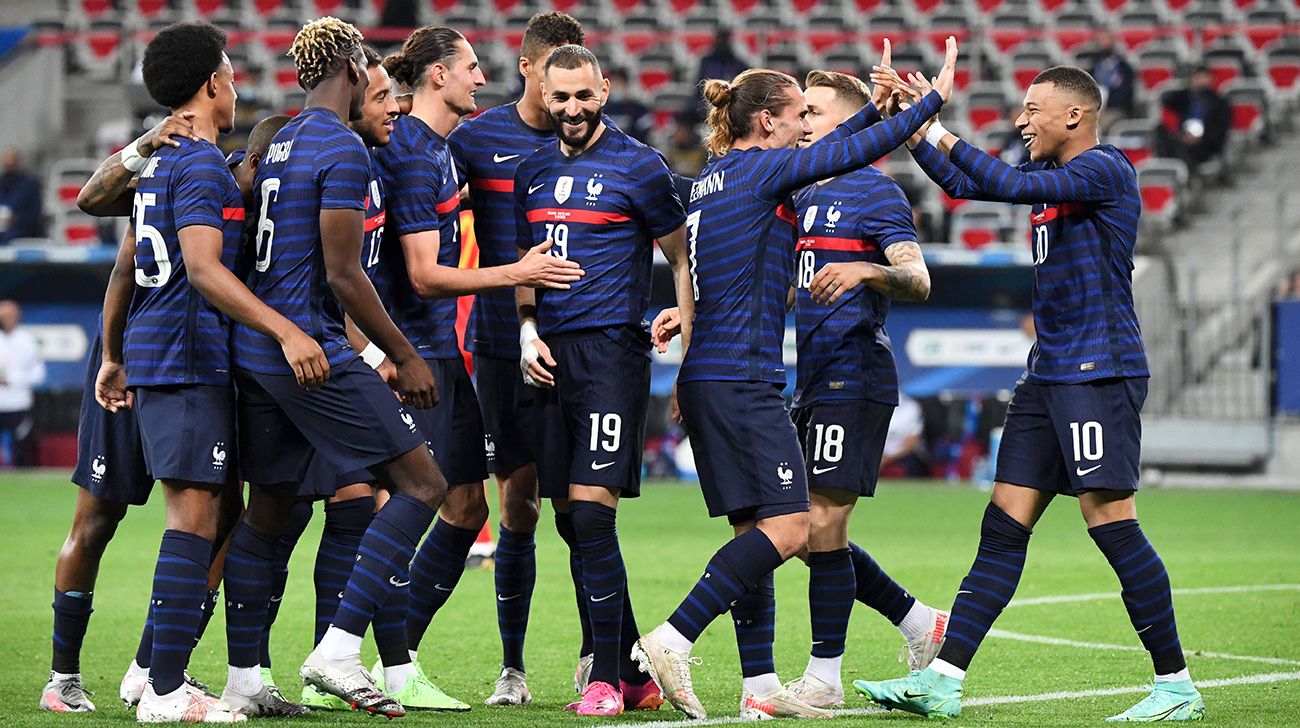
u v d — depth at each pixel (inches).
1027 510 734.5
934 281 2319.1
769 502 704.4
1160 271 2472.9
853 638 1005.8
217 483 687.7
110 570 1317.7
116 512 742.5
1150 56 3203.7
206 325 687.1
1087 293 723.4
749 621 718.5
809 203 794.2
